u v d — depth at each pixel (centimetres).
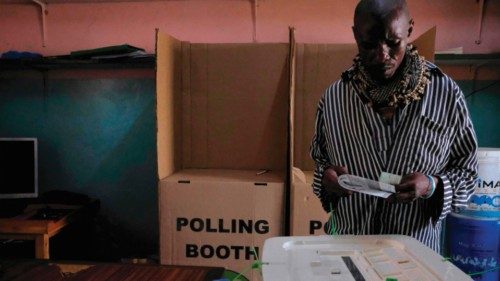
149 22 226
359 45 78
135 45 228
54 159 234
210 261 172
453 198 87
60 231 200
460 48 197
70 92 230
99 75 229
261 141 209
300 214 164
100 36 229
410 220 90
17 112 233
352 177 87
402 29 74
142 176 232
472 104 210
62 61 205
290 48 176
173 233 172
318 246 78
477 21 208
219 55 206
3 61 206
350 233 97
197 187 170
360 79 87
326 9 216
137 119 229
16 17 230
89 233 228
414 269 67
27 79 231
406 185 80
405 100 84
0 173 209
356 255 74
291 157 167
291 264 70
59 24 229
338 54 202
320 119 107
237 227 170
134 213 234
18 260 93
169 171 189
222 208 170
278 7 219
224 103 208
